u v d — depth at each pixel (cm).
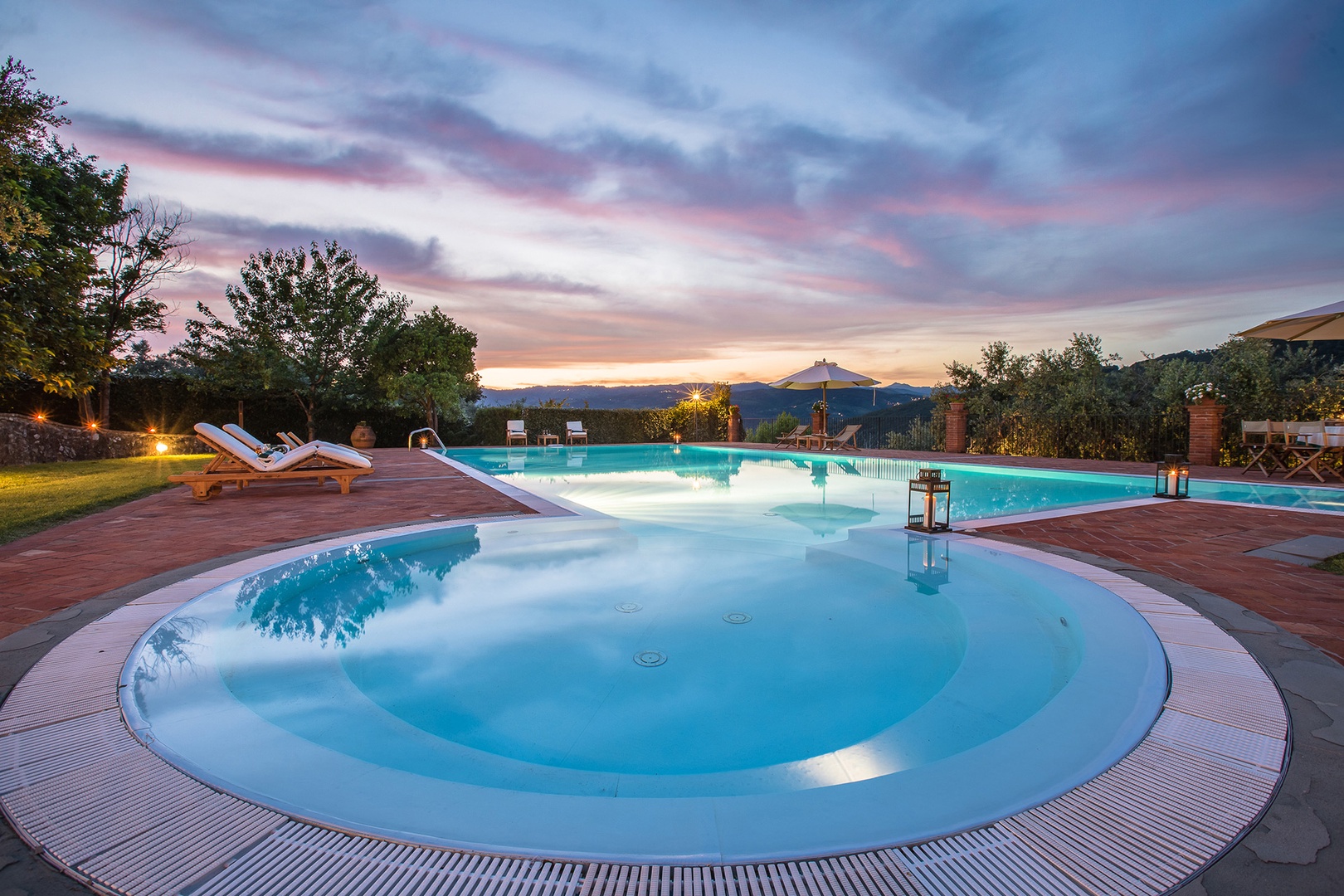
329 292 1927
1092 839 149
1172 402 1273
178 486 870
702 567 468
